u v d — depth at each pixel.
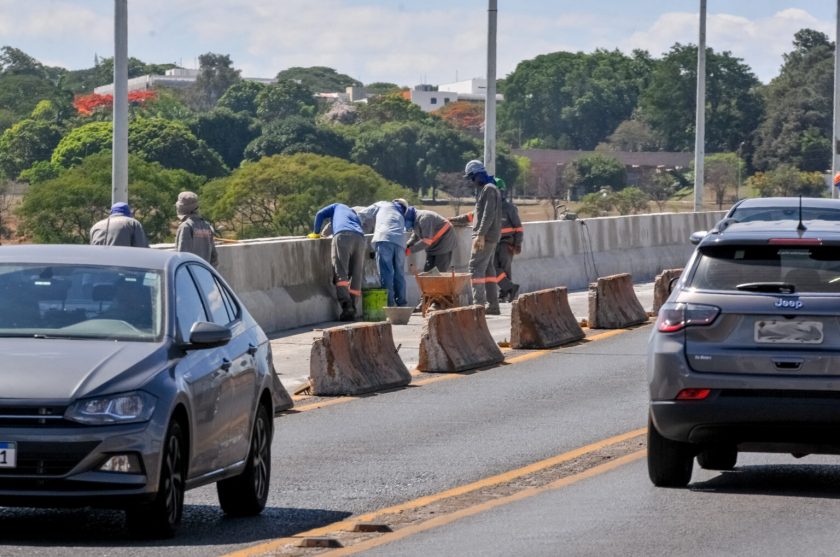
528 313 47.22
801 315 23.05
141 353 20.28
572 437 30.44
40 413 18.98
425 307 56.41
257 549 19.73
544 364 43.38
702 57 99.75
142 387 19.58
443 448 29.23
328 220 55.84
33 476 18.92
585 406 35.06
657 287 57.91
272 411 24.23
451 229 58.84
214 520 22.33
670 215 82.06
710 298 23.53
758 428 23.16
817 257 23.61
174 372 20.25
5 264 22.00
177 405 20.06
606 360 44.16
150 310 21.28
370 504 23.70
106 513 22.69
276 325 51.44
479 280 55.38
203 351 21.45
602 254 74.56
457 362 42.03
